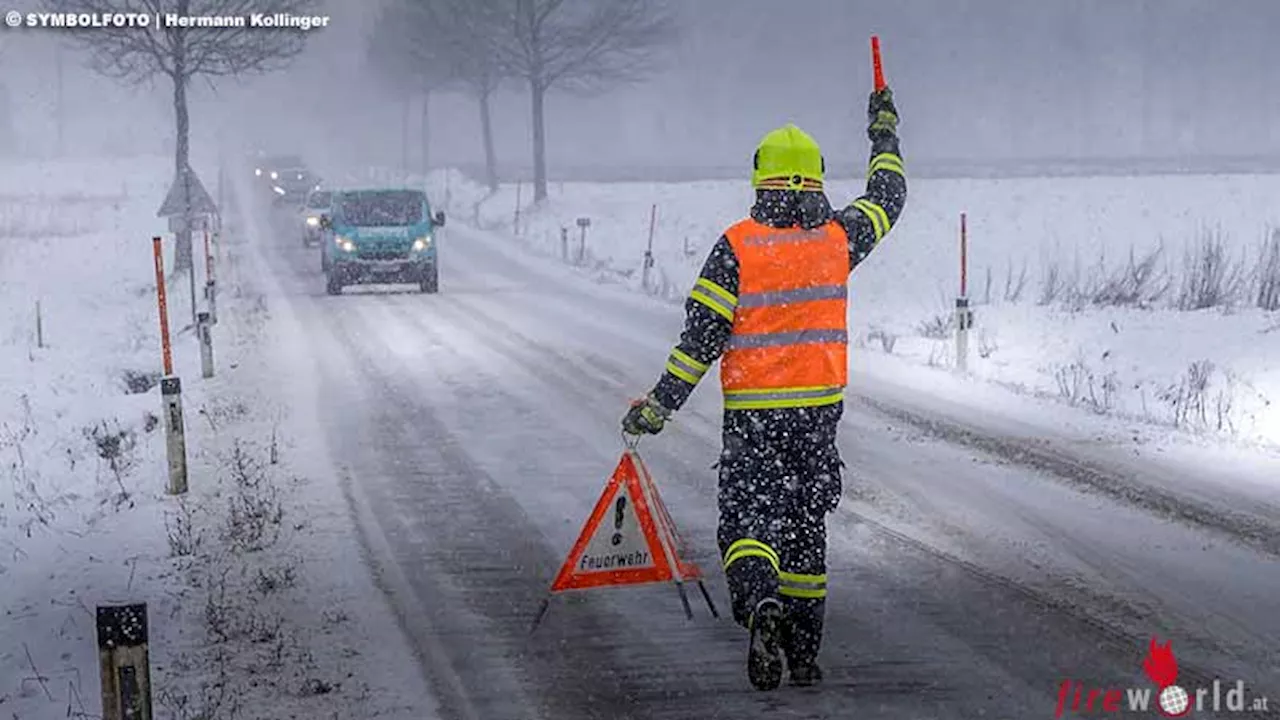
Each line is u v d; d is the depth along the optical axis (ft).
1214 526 56.59
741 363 35.70
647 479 43.62
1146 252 185.16
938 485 65.62
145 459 77.30
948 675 39.52
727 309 35.42
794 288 35.47
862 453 73.56
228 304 165.68
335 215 180.24
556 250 254.06
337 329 139.03
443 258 243.60
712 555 54.44
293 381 104.47
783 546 37.40
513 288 187.73
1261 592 47.19
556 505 64.23
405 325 142.41
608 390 99.04
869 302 150.51
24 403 97.30
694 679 39.75
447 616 46.93
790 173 35.58
